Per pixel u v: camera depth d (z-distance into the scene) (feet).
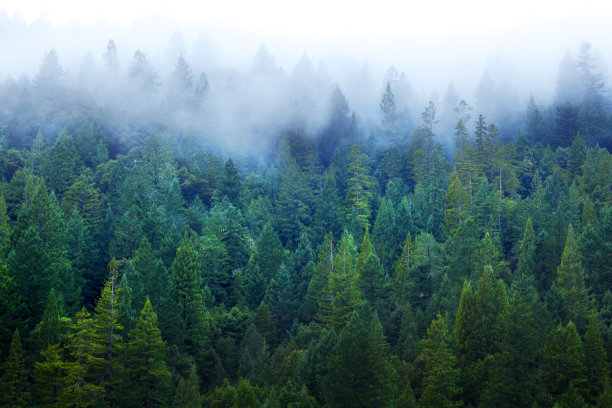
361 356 150.82
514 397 147.95
